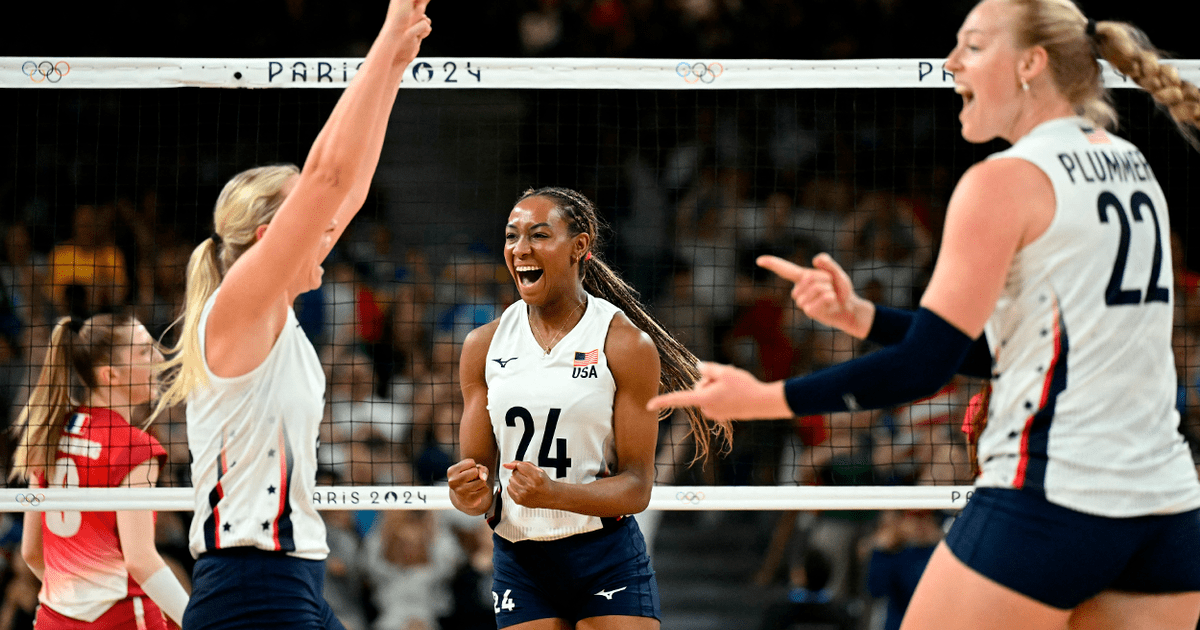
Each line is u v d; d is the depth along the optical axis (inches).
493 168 757.3
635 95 752.3
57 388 261.6
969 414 203.5
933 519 438.0
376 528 490.0
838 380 155.9
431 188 749.3
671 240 706.8
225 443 190.4
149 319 628.7
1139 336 161.8
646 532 574.9
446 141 759.7
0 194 705.0
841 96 747.4
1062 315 160.7
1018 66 169.9
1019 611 163.6
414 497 270.1
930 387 154.6
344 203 214.4
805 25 764.6
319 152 176.1
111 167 709.9
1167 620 170.2
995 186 158.7
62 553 254.7
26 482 269.0
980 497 169.9
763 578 554.9
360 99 176.6
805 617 478.3
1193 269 590.9
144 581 250.5
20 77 276.1
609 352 226.8
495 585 238.1
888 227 683.4
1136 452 160.9
